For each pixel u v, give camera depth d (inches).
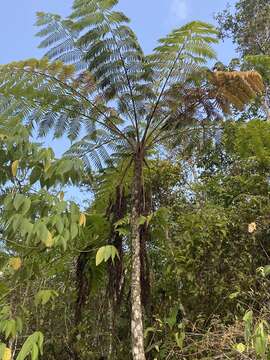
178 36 199.3
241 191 249.8
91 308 256.5
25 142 138.2
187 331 211.5
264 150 229.3
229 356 173.6
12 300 152.6
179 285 223.3
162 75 203.5
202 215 228.1
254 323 175.2
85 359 247.0
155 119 207.9
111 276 196.9
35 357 109.9
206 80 202.2
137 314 177.0
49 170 139.9
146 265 192.4
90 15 193.6
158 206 260.8
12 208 128.3
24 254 149.3
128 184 218.2
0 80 195.0
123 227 201.8
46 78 199.0
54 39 202.4
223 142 240.4
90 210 238.1
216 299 214.4
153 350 202.4
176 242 234.4
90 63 200.7
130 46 198.1
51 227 131.6
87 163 214.4
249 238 222.7
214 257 219.5
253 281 209.5
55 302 263.6
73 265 254.2
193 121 211.3
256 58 251.8
